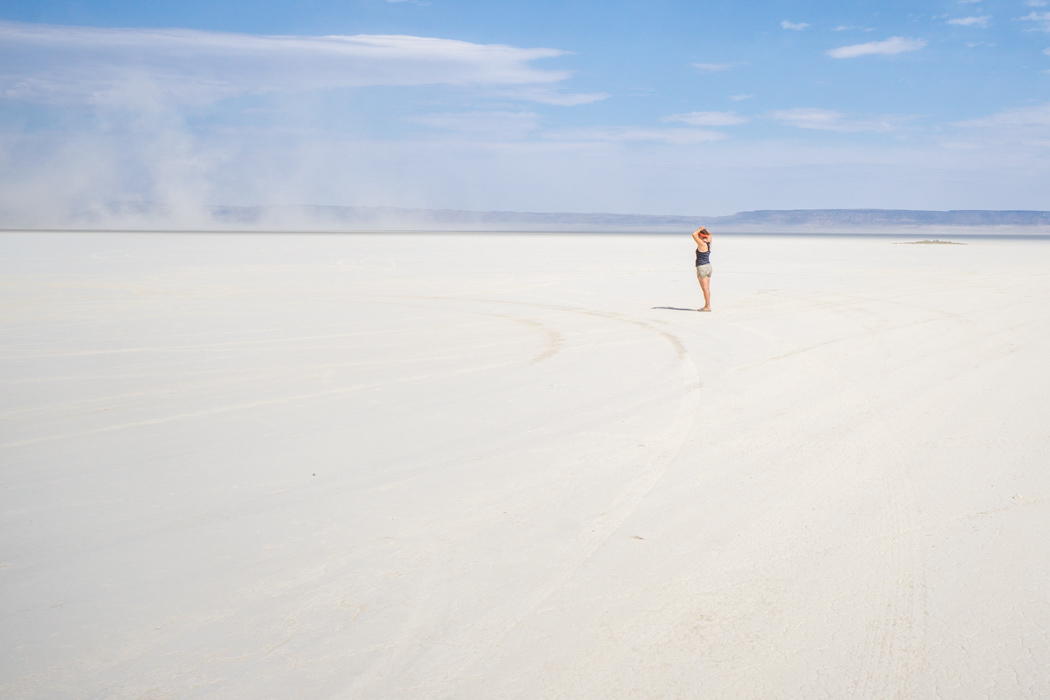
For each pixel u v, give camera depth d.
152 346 11.38
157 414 7.30
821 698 2.83
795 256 43.97
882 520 4.51
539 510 4.73
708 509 4.71
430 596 3.64
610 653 3.13
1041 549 4.07
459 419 7.04
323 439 6.41
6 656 3.17
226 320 14.30
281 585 3.77
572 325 13.62
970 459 5.64
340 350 11.02
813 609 3.47
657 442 6.20
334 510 4.77
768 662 3.06
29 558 4.12
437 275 26.42
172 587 3.77
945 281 23.69
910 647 3.16
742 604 3.53
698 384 8.48
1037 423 6.60
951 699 2.82
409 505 4.85
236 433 6.61
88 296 18.77
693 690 2.88
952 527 4.39
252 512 4.76
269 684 2.95
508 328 13.25
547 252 47.69
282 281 23.62
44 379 8.99
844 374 8.95
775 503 4.80
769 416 7.02
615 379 8.82
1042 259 39.56
